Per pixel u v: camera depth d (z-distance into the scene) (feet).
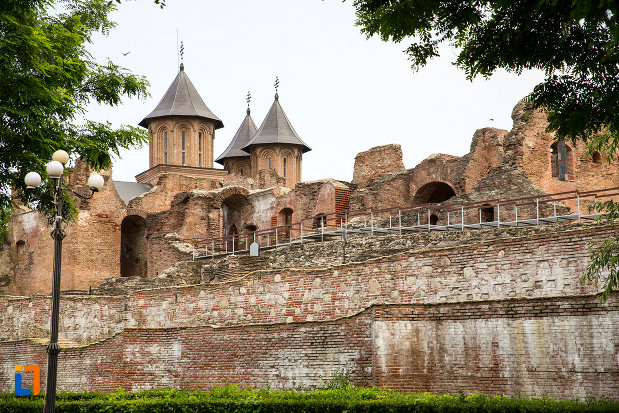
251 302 105.40
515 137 132.87
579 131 53.88
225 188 186.50
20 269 198.90
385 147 166.61
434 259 86.99
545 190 134.00
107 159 96.43
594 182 142.51
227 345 92.68
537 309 69.77
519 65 54.13
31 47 84.38
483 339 72.79
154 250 176.45
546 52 52.85
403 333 76.33
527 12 51.21
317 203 165.48
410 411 59.72
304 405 65.10
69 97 89.45
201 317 111.45
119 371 104.01
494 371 71.82
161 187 223.71
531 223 108.37
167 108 265.34
